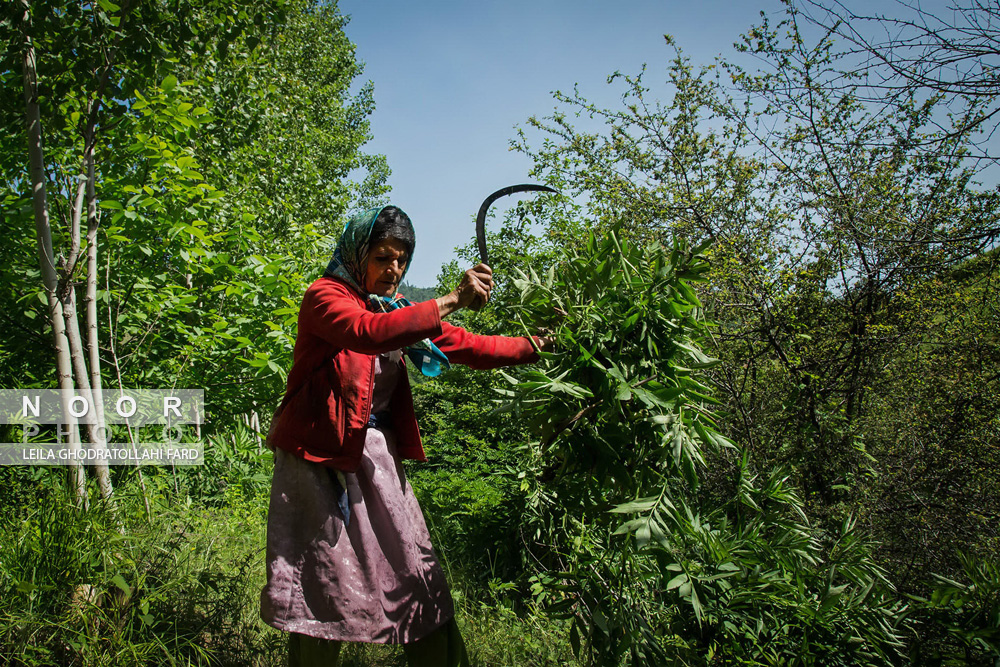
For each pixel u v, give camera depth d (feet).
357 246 7.19
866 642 7.70
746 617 7.83
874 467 13.66
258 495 17.44
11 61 10.75
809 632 7.72
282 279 16.34
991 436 13.04
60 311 10.46
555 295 8.13
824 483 13.73
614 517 7.60
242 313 17.26
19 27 10.53
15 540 8.56
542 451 7.73
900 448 13.83
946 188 15.47
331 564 6.59
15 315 14.20
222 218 18.80
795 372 14.48
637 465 7.38
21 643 7.38
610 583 7.67
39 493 10.89
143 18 11.89
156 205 14.65
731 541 8.23
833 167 16.26
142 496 11.30
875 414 14.46
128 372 15.38
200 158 19.74
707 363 7.61
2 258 14.02
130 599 8.35
